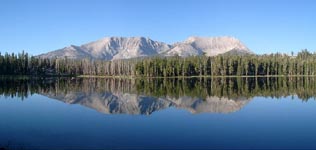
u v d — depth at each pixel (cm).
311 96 7544
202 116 4769
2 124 4175
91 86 12088
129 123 4209
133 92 9206
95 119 4547
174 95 8169
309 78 17038
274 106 5900
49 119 4566
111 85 12738
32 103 6556
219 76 19700
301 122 4250
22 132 3644
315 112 5122
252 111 5281
